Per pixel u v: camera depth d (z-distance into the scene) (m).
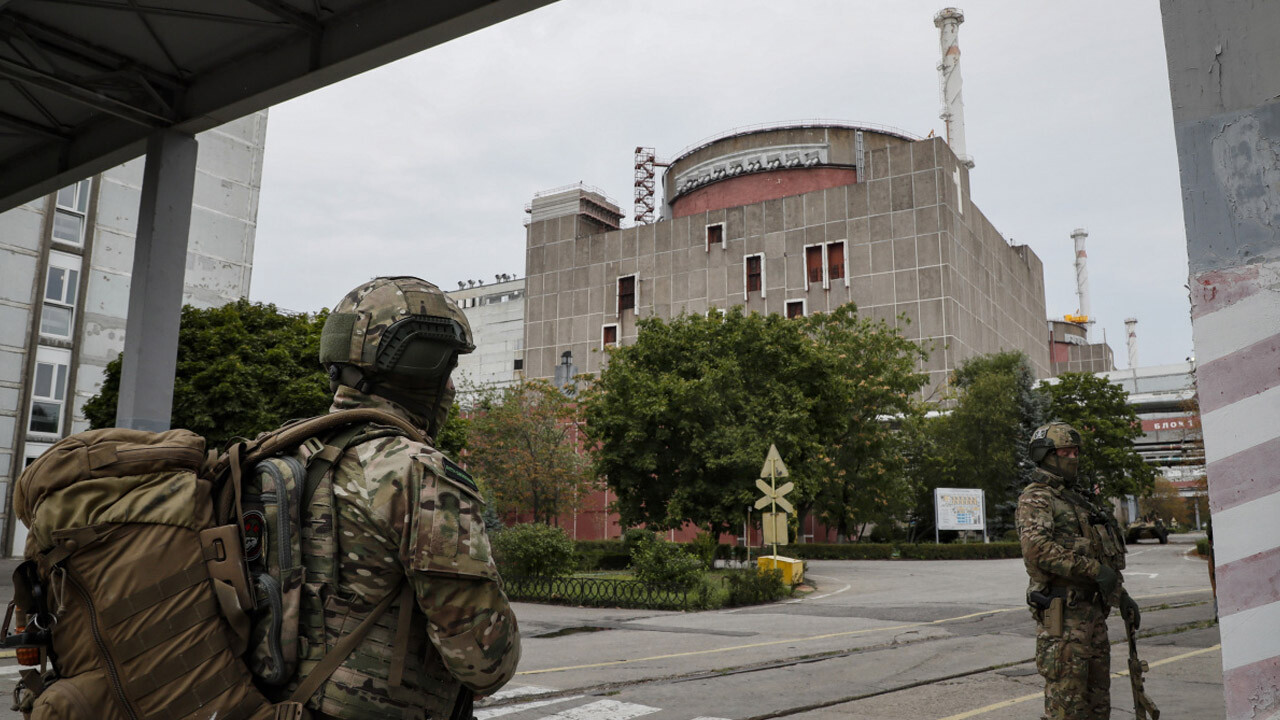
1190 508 59.94
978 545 33.69
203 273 31.80
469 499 1.82
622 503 27.14
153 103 12.79
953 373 49.44
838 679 7.66
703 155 80.75
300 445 1.84
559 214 80.62
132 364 12.14
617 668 8.27
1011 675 7.84
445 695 1.83
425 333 2.00
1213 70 2.62
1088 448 43.81
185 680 1.57
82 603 1.56
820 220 64.94
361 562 1.72
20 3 10.78
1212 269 2.56
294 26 11.11
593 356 74.00
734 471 25.06
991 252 70.50
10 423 25.86
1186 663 8.21
